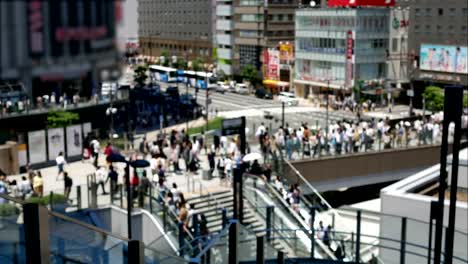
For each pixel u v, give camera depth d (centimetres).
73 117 3834
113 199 2653
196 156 3566
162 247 2233
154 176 3066
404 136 4812
